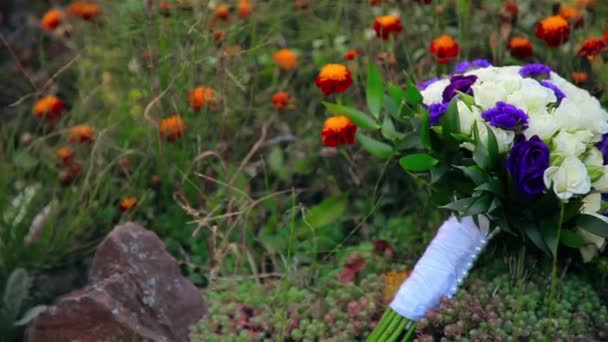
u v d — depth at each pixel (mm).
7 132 2344
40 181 2152
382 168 2070
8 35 2703
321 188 2146
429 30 2170
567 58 2061
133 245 1916
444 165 1779
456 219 1817
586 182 1713
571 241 1743
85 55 2320
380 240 1975
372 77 1901
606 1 2082
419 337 1772
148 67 2105
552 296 1715
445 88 1803
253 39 2184
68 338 1838
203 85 2160
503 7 2094
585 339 1738
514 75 1811
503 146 1745
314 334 1838
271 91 2240
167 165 2123
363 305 1871
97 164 2146
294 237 2055
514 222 1749
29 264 2061
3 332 1924
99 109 2285
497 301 1797
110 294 1857
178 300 1915
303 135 2209
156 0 2139
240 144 2189
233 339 1851
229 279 1961
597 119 1783
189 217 2115
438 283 1813
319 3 2312
